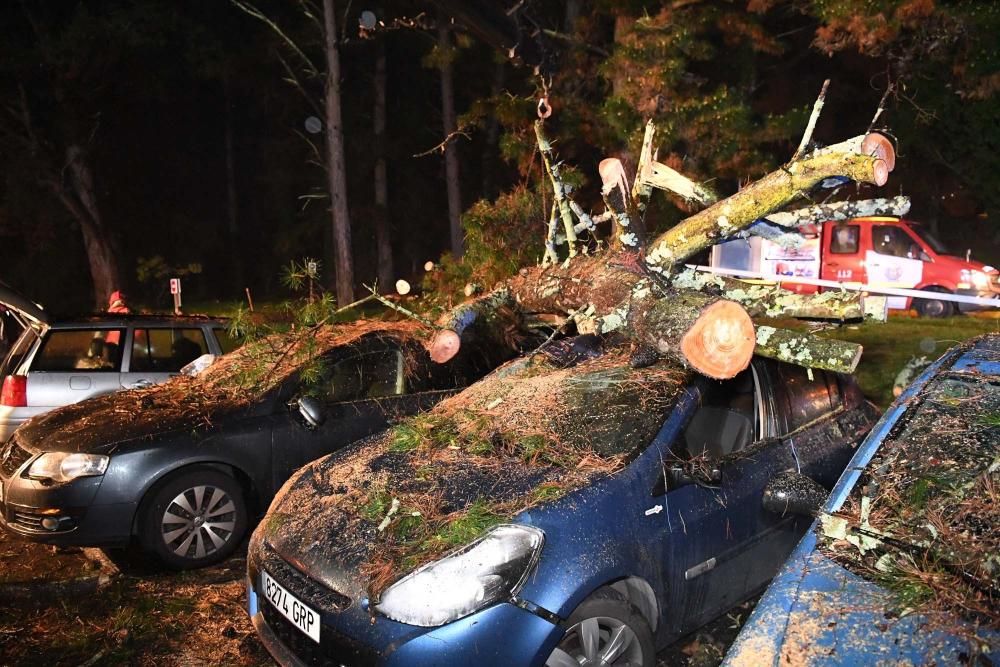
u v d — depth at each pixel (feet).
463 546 10.98
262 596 12.71
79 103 90.02
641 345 14.42
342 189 71.26
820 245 47.03
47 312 25.99
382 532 11.93
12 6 86.89
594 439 13.05
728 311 12.16
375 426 19.69
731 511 12.98
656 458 12.54
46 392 25.30
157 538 17.92
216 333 27.63
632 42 36.29
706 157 37.52
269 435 18.74
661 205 36.68
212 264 121.19
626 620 11.39
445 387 21.02
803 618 8.78
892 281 46.62
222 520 18.61
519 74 86.22
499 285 19.99
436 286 31.60
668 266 14.24
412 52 102.68
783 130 37.35
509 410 14.26
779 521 13.87
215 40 88.53
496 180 100.42
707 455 13.92
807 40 62.23
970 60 37.68
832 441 14.83
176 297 47.16
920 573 8.95
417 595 10.67
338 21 83.71
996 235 72.79
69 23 85.66
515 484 12.19
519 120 39.63
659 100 35.76
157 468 17.78
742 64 48.55
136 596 17.15
